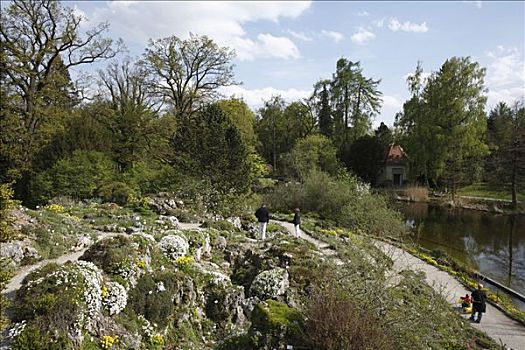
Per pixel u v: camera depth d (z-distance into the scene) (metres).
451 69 41.22
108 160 25.23
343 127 53.47
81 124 25.75
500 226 30.73
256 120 59.81
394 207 30.66
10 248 11.09
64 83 26.98
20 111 24.86
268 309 8.31
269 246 15.78
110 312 9.08
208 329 11.04
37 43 25.59
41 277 8.59
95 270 9.40
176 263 12.34
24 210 13.70
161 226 17.48
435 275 17.31
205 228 17.45
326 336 7.54
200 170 24.56
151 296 10.13
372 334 7.71
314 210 30.36
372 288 9.59
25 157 23.53
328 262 13.66
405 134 47.38
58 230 13.48
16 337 7.09
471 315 12.94
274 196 31.97
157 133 31.75
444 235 27.73
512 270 20.16
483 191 44.56
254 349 7.74
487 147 40.44
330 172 42.00
